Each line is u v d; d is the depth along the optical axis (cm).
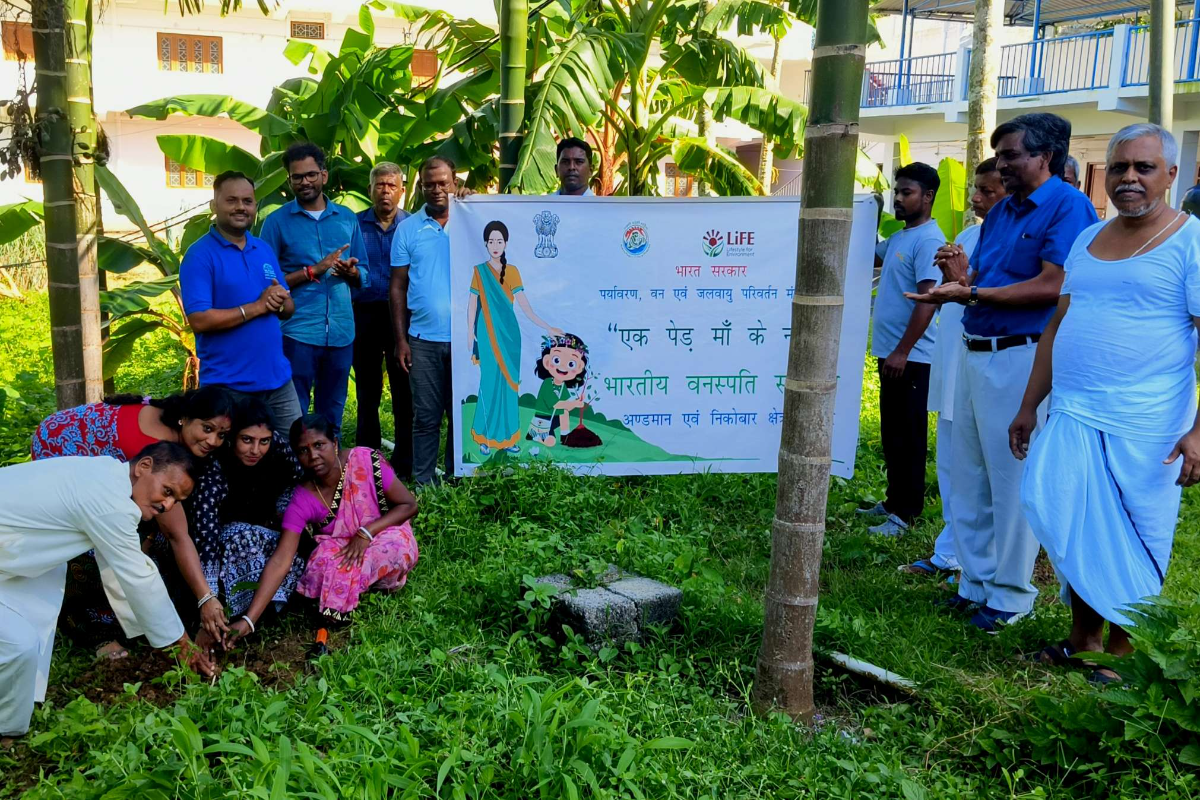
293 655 441
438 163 633
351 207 859
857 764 342
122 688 404
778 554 381
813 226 352
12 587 371
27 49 1894
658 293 636
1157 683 345
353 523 474
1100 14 2064
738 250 636
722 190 1082
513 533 574
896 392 620
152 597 385
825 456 371
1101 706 359
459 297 620
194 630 448
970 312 487
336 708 358
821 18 340
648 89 1005
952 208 973
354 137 921
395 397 701
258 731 335
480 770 315
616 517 607
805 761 343
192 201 2372
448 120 952
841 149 344
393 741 332
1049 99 1898
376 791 296
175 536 413
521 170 697
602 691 370
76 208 557
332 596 457
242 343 539
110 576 403
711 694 407
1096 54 1820
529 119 764
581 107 740
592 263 628
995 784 347
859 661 429
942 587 532
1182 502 686
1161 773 328
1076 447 413
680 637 451
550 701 338
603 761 316
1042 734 359
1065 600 448
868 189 1112
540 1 923
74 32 535
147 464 383
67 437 437
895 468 631
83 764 336
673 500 634
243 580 455
